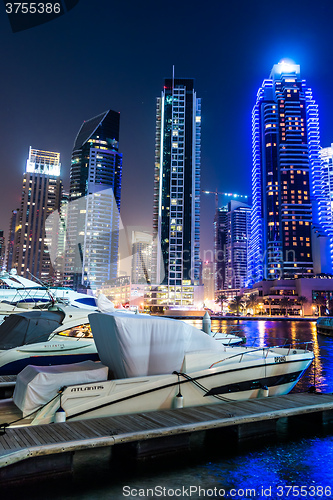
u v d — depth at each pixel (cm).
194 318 13425
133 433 870
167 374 1099
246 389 1229
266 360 1285
